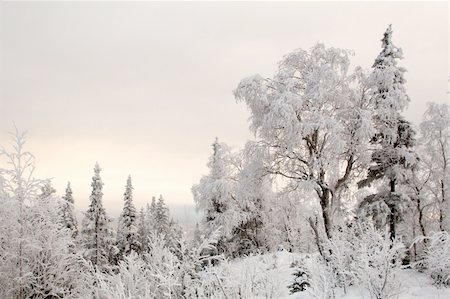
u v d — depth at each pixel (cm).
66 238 907
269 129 1733
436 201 1739
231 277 591
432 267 958
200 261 699
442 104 1711
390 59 1645
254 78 1788
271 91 1838
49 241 852
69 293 863
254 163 1819
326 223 1673
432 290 875
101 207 3234
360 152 1691
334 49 1744
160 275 580
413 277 1052
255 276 619
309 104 1767
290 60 1847
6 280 815
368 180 1656
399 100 1580
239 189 1895
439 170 1736
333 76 1628
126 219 3625
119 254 3522
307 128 1602
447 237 930
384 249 788
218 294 577
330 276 900
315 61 1806
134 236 3622
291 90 1773
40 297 830
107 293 590
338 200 1830
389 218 1548
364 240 970
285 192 1905
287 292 903
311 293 720
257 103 1764
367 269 783
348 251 970
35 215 889
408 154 1544
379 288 762
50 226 884
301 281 959
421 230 1773
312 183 1617
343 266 931
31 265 845
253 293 583
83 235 3141
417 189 1730
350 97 1781
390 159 1625
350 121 1741
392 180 1600
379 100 1636
